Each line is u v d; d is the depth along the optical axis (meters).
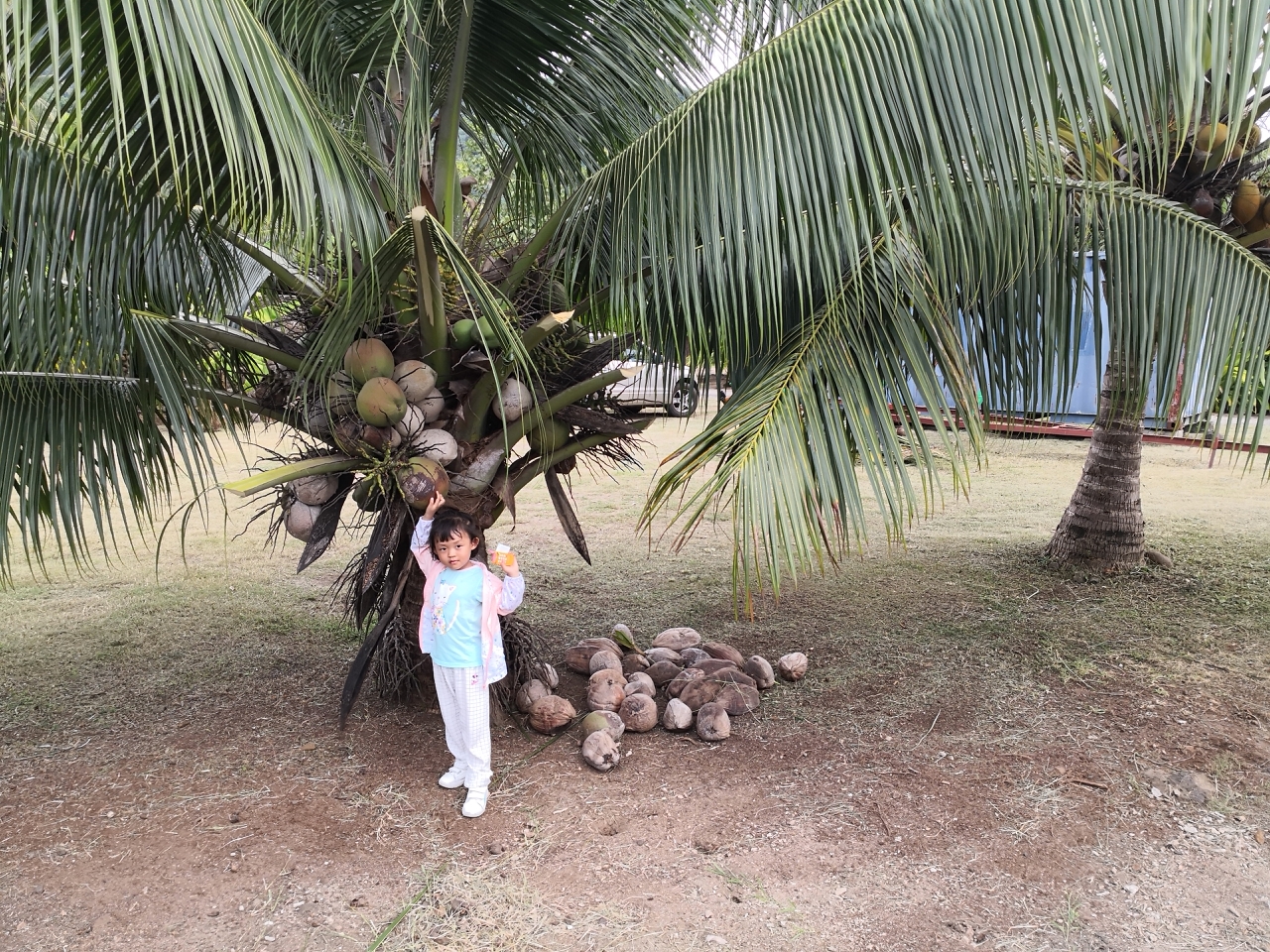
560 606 6.05
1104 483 6.66
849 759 3.77
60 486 3.67
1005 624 5.51
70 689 4.60
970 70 2.62
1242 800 3.43
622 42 3.75
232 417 4.01
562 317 3.31
